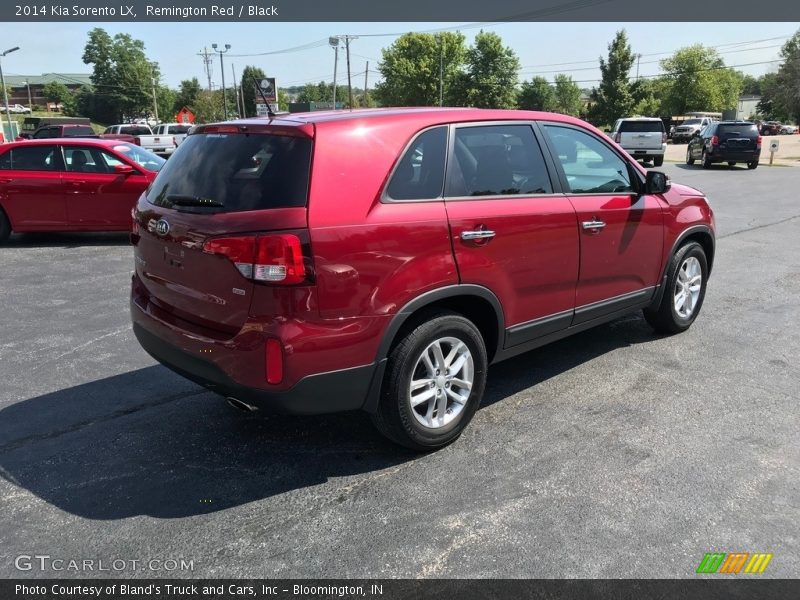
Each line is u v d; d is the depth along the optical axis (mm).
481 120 3703
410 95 95562
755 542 2797
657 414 4008
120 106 95812
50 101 110312
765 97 85500
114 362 4984
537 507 3051
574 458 3492
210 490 3234
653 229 4773
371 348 3129
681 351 5098
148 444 3705
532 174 3920
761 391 4340
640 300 4875
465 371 3609
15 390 4461
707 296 6676
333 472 3393
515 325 3857
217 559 2729
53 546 2812
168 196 3424
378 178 3158
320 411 3111
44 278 7727
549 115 4168
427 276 3271
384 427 3414
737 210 12930
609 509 3031
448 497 3146
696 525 2906
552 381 4543
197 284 3193
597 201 4270
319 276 2936
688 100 91750
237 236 2932
